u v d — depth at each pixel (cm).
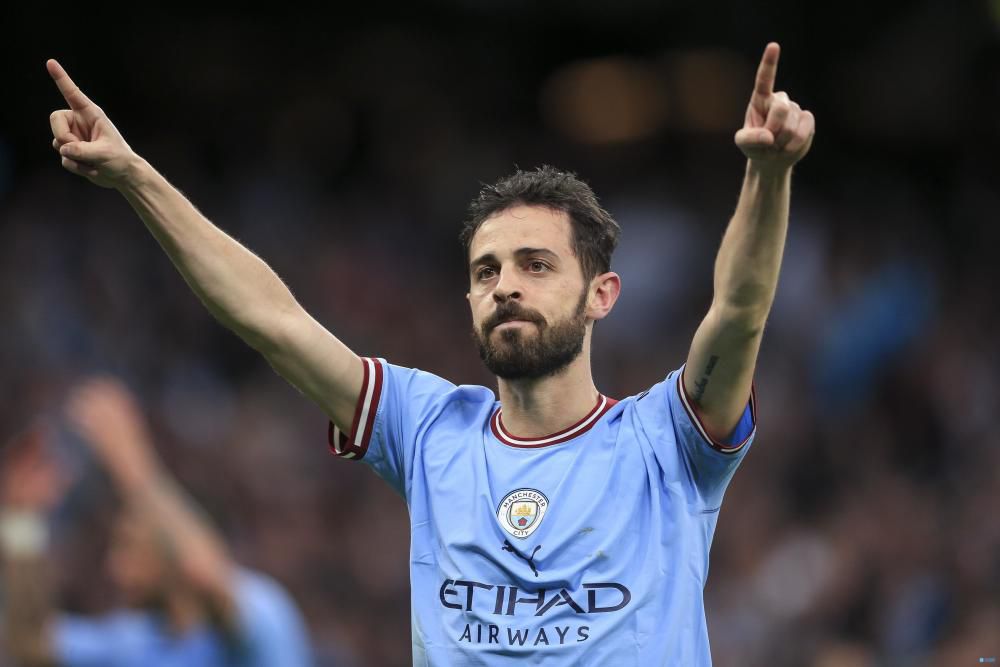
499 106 7725
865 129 7394
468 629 1523
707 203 6650
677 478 1575
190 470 4538
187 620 2397
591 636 1488
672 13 7700
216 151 7062
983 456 4438
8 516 2452
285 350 1655
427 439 1656
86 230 5594
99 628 2442
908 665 3547
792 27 7581
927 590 3628
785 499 4519
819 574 4050
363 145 7306
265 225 6325
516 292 1588
